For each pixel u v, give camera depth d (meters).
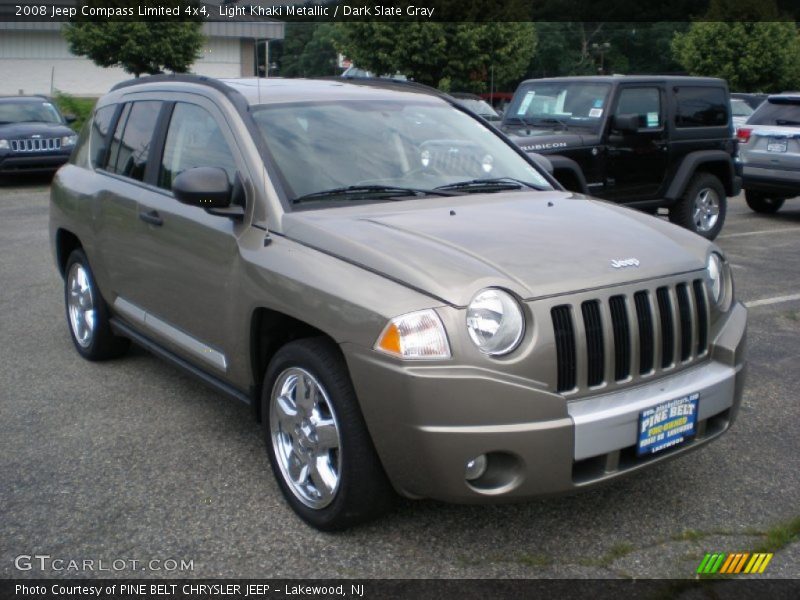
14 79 32.94
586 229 3.68
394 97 4.74
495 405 2.96
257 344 3.80
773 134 11.58
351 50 25.64
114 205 4.92
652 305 3.33
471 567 3.21
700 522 3.54
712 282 3.70
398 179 4.16
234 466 4.08
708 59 34.03
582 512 3.62
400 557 3.28
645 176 9.99
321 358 3.32
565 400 3.05
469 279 3.07
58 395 5.05
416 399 2.96
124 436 4.44
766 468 4.04
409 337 2.98
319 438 3.39
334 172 4.02
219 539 3.41
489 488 3.06
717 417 3.58
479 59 25.17
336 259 3.36
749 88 33.94
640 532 3.46
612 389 3.22
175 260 4.32
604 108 9.62
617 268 3.32
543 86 10.50
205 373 4.33
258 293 3.62
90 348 5.57
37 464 4.10
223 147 4.14
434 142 4.47
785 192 11.67
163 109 4.79
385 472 3.22
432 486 3.03
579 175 9.20
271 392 3.65
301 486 3.54
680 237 3.82
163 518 3.58
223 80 4.68
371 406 3.09
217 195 3.77
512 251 3.34
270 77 4.96
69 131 16.25
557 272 3.21
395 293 3.09
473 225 3.62
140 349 6.00
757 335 6.22
